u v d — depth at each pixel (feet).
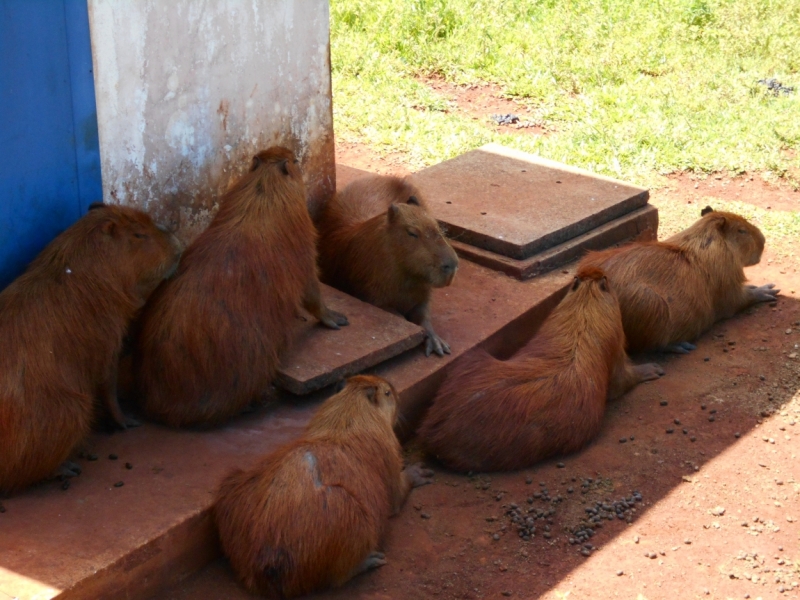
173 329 13.75
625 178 21.59
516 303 16.69
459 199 18.89
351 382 13.55
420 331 15.37
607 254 17.08
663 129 23.02
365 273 16.14
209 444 13.71
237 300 13.89
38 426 12.68
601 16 29.63
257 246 14.14
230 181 16.15
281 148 14.80
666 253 16.94
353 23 29.25
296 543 12.31
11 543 12.13
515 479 14.40
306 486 12.48
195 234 15.87
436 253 15.53
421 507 13.96
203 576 12.79
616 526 13.70
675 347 16.87
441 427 14.55
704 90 25.34
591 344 15.06
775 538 13.51
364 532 12.63
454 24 29.09
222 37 15.42
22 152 13.58
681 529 13.64
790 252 19.44
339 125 23.56
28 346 12.80
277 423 14.14
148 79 14.66
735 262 17.33
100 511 12.61
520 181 19.63
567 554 13.32
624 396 15.92
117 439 13.71
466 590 12.82
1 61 13.15
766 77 26.66
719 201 21.01
